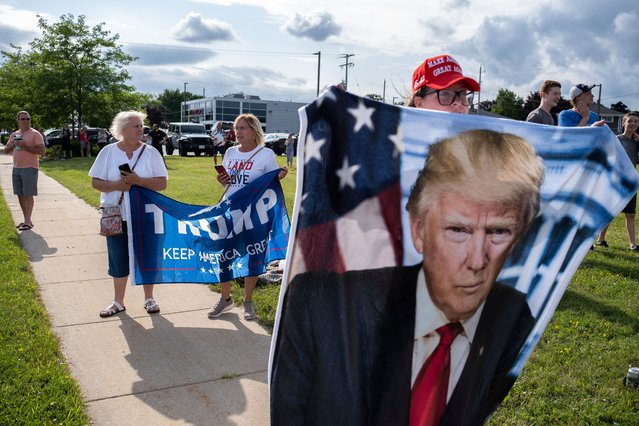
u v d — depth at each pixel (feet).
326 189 6.82
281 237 16.72
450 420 7.47
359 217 6.95
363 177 6.91
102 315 16.46
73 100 100.27
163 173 16.33
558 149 7.48
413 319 7.23
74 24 99.96
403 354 7.23
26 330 14.80
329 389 7.10
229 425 10.97
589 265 22.39
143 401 11.76
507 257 7.50
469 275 7.32
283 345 7.09
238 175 16.58
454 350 7.45
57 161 86.12
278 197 16.62
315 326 7.04
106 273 21.12
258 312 16.81
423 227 7.11
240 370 13.25
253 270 16.15
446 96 9.03
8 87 114.52
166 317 16.62
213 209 16.19
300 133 6.64
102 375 12.88
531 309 7.81
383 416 7.20
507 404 11.52
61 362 13.30
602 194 7.80
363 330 7.10
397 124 6.92
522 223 7.47
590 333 15.28
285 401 7.17
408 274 7.14
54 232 28.73
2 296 17.39
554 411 11.18
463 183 7.15
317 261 6.93
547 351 13.99
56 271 21.29
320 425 7.15
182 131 110.32
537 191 7.50
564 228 7.75
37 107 99.40
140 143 16.20
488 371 7.75
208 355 14.05
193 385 12.50
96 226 30.48
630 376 12.25
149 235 16.01
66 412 10.94
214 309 16.55
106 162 15.90
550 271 7.80
